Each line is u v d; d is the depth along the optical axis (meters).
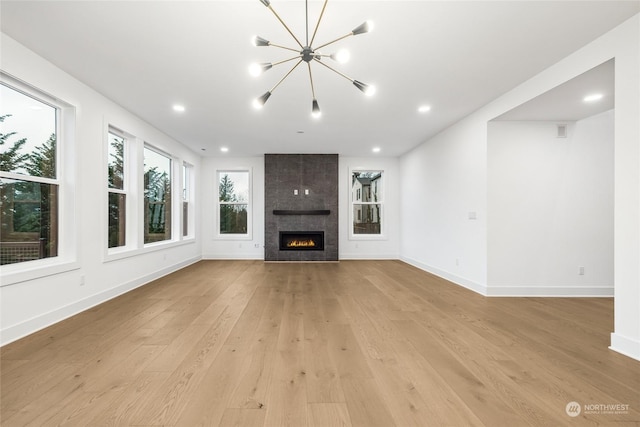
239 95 3.79
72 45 2.69
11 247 2.77
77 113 3.33
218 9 2.22
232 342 2.56
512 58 2.93
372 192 7.99
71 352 2.35
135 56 2.87
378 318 3.21
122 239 4.46
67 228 3.29
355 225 7.99
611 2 2.16
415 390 1.86
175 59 2.93
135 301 3.83
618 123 2.42
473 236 4.46
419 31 2.49
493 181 4.13
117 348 2.43
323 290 4.47
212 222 7.68
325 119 4.77
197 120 4.79
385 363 2.21
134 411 1.63
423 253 6.33
